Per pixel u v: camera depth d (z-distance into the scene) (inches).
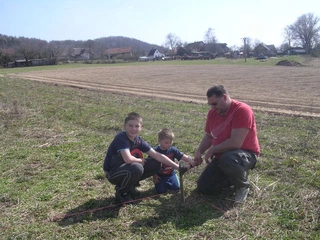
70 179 221.1
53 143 296.4
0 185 213.2
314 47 4124.0
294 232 152.8
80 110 437.4
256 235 151.4
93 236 155.3
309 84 824.3
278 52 4431.6
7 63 2459.4
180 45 4857.3
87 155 265.9
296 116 406.3
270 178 214.5
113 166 182.7
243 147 187.3
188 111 441.4
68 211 178.9
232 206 179.5
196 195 193.6
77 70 1515.7
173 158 202.2
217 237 151.6
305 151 261.7
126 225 163.2
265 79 990.4
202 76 1138.7
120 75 1186.0
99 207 181.9
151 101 527.2
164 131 196.5
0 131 334.0
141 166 180.2
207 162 191.2
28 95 584.4
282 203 178.5
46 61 2559.1
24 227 163.5
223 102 183.6
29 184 215.0
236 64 2103.8
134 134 181.6
